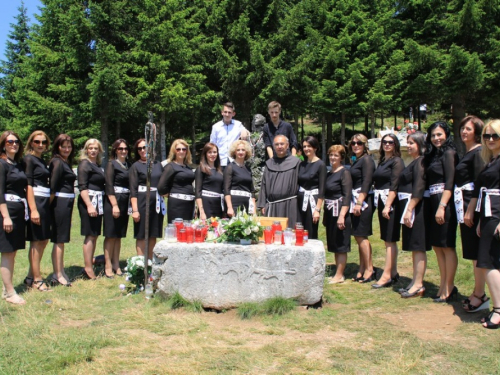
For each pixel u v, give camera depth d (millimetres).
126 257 8258
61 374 3551
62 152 6270
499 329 4320
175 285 5098
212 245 5047
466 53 23375
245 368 3613
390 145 6094
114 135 27531
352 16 28078
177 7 24828
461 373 3494
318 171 6215
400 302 5332
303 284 4941
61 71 23297
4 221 5230
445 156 5000
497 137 4305
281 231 5141
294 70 25078
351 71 25688
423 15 27859
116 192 6680
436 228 5152
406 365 3602
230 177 6332
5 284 5387
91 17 22875
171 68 24516
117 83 21188
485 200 4406
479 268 4578
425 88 25547
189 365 3678
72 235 11172
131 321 4723
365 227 6336
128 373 3557
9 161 5438
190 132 31531
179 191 6324
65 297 5656
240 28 24719
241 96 26453
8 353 3910
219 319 4781
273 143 6996
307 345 4066
